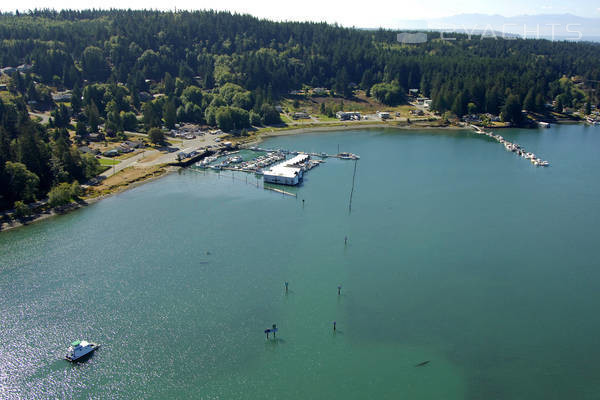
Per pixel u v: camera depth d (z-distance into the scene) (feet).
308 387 274.36
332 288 374.84
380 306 352.08
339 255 429.79
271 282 382.63
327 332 322.14
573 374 285.23
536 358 298.56
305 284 379.96
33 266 402.52
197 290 369.30
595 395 269.23
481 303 357.00
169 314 338.34
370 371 286.87
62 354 296.92
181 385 274.36
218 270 400.26
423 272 400.67
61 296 357.82
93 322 327.67
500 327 328.70
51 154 614.34
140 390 270.26
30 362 290.35
